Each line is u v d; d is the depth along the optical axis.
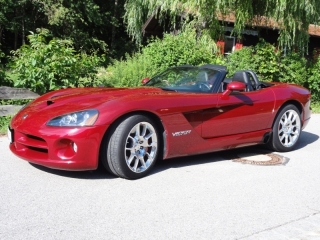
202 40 12.41
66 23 25.89
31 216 3.40
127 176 4.37
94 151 4.14
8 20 25.58
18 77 7.57
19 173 4.52
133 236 3.12
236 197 4.10
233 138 5.35
